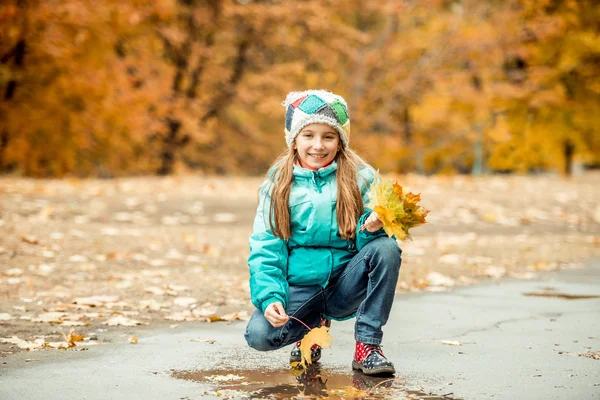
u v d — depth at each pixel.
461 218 10.82
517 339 4.17
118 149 21.67
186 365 3.55
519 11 22.45
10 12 16.61
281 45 24.00
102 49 19.56
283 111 23.08
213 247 7.75
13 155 18.84
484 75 23.89
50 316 4.50
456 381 3.30
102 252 7.03
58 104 18.77
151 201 11.10
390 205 3.10
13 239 7.30
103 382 3.23
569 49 22.59
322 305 3.47
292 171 3.40
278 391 3.13
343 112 3.41
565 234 9.59
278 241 3.37
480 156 24.41
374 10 24.95
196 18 21.84
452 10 26.33
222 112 25.14
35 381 3.23
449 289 5.90
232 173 26.38
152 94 19.64
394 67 24.72
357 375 3.41
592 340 4.15
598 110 23.12
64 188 11.90
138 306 4.92
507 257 7.59
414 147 26.12
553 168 26.53
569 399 3.03
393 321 4.67
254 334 3.36
